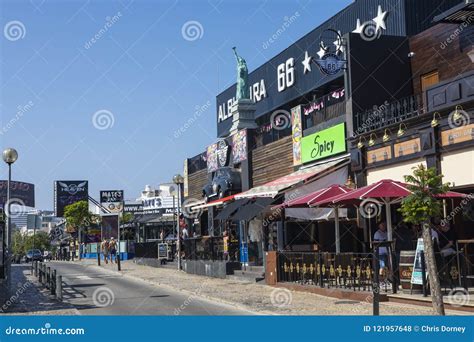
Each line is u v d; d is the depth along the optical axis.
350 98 20.50
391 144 18.03
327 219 20.67
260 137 28.72
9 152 17.91
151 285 21.73
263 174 27.89
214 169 34.06
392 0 23.59
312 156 23.12
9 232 17.77
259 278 20.45
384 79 20.80
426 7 23.27
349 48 20.66
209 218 33.09
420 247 13.36
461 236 15.98
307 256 17.14
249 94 34.28
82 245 61.22
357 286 15.27
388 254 14.59
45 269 22.02
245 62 32.50
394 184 14.48
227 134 38.81
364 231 19.50
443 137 15.99
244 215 21.33
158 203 63.94
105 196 73.81
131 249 47.78
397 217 18.75
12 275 31.64
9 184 18.06
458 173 15.55
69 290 20.25
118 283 23.00
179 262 29.47
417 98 18.34
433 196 8.54
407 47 21.14
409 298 13.07
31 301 16.67
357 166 19.66
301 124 24.20
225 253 24.53
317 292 16.02
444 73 19.28
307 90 28.91
